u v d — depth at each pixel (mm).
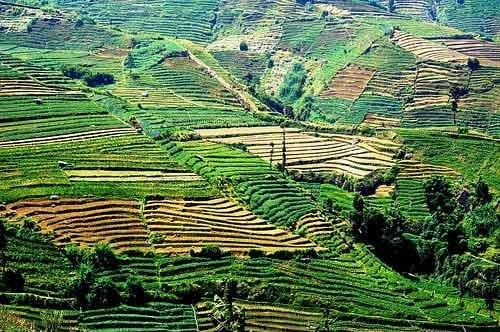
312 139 187000
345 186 164875
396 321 112062
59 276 107625
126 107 199875
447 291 127438
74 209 126188
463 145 181000
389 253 137375
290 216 141250
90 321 100188
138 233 123750
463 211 152250
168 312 105062
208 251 120625
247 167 160875
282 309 110500
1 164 142375
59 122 173125
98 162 150250
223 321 102938
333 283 120562
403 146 180625
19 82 195875
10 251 109062
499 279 125188
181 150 168125
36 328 93938
